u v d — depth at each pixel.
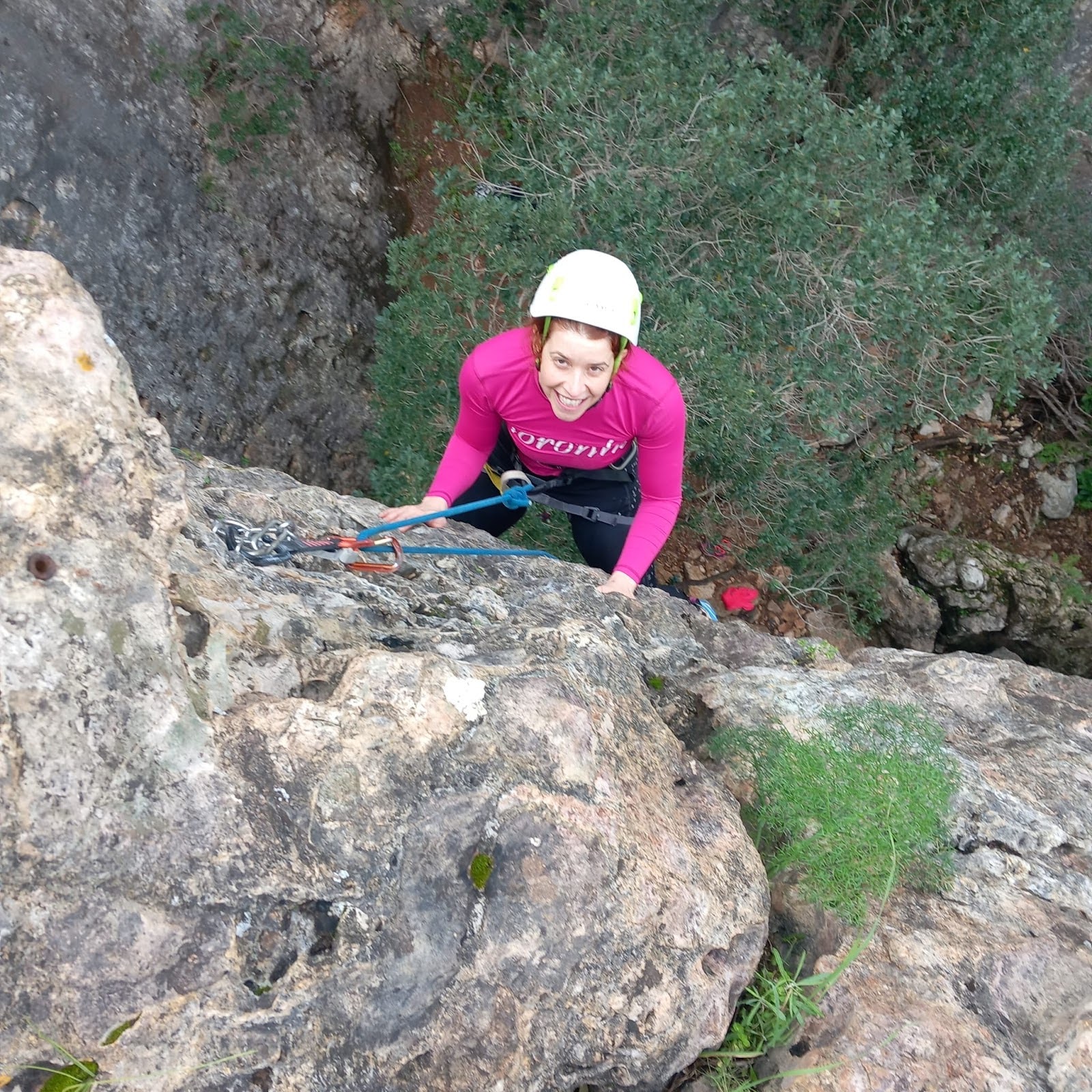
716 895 1.55
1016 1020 1.57
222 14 4.81
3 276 1.25
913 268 3.95
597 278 2.08
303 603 1.85
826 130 4.09
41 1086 1.12
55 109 4.32
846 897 1.70
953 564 6.03
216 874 1.23
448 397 4.38
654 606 2.62
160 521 1.30
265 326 5.03
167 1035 1.18
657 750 1.76
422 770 1.41
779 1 5.25
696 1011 1.50
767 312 4.32
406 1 5.51
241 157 4.96
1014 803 1.91
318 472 5.36
